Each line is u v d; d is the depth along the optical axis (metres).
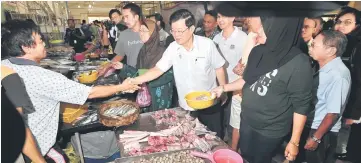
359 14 2.23
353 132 2.27
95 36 7.89
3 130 0.91
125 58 3.13
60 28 7.48
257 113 1.58
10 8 3.57
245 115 1.71
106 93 1.79
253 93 1.56
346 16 2.25
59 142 2.22
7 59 1.42
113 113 1.71
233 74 2.54
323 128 1.69
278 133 1.57
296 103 1.38
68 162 1.86
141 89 2.15
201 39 1.96
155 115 1.90
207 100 1.65
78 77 2.70
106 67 2.78
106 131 2.23
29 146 1.31
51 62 3.29
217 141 1.54
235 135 2.55
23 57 1.44
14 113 0.97
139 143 1.56
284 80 1.36
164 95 2.26
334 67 1.66
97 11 14.91
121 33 2.96
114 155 2.30
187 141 1.53
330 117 1.65
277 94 1.44
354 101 2.19
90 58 4.25
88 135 2.20
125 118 1.60
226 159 1.28
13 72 1.28
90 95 1.68
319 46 1.66
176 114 1.92
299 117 1.40
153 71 2.11
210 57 1.99
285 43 1.31
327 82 1.69
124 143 1.53
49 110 1.54
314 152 1.86
